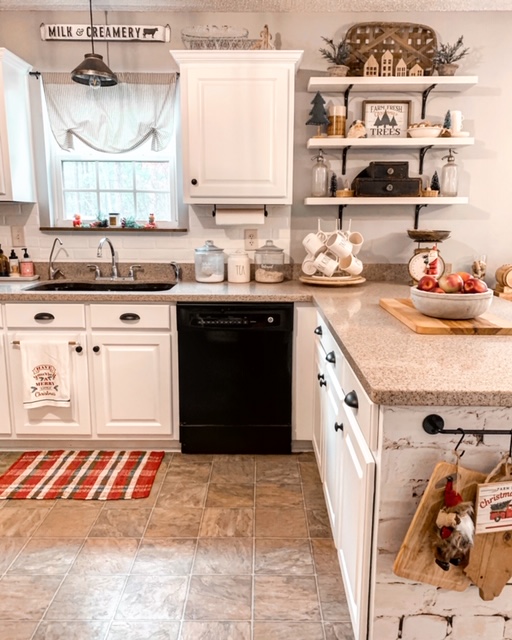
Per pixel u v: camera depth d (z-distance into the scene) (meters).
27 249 3.22
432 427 1.19
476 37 3.01
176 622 1.64
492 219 3.18
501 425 1.20
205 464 2.69
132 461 2.71
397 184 2.91
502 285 3.02
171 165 3.24
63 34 3.01
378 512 1.25
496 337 1.69
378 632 1.31
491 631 1.29
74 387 2.72
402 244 3.21
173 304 2.64
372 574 1.30
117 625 1.62
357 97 3.06
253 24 3.01
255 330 2.65
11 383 2.72
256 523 2.17
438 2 2.91
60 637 1.58
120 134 3.08
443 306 1.79
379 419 1.23
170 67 3.06
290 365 2.69
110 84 2.79
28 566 1.90
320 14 2.99
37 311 2.65
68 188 3.26
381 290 2.78
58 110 3.07
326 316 2.05
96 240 3.21
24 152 3.03
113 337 2.67
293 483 2.50
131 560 1.93
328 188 3.13
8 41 3.04
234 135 2.82
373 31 2.98
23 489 2.43
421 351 1.50
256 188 2.88
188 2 2.91
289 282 3.10
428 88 2.98
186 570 1.88
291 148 2.84
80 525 2.16
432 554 1.22
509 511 1.20
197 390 2.72
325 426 2.17
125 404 2.74
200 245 3.21
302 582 1.82
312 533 2.11
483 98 3.06
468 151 3.12
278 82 2.77
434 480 1.20
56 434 2.77
